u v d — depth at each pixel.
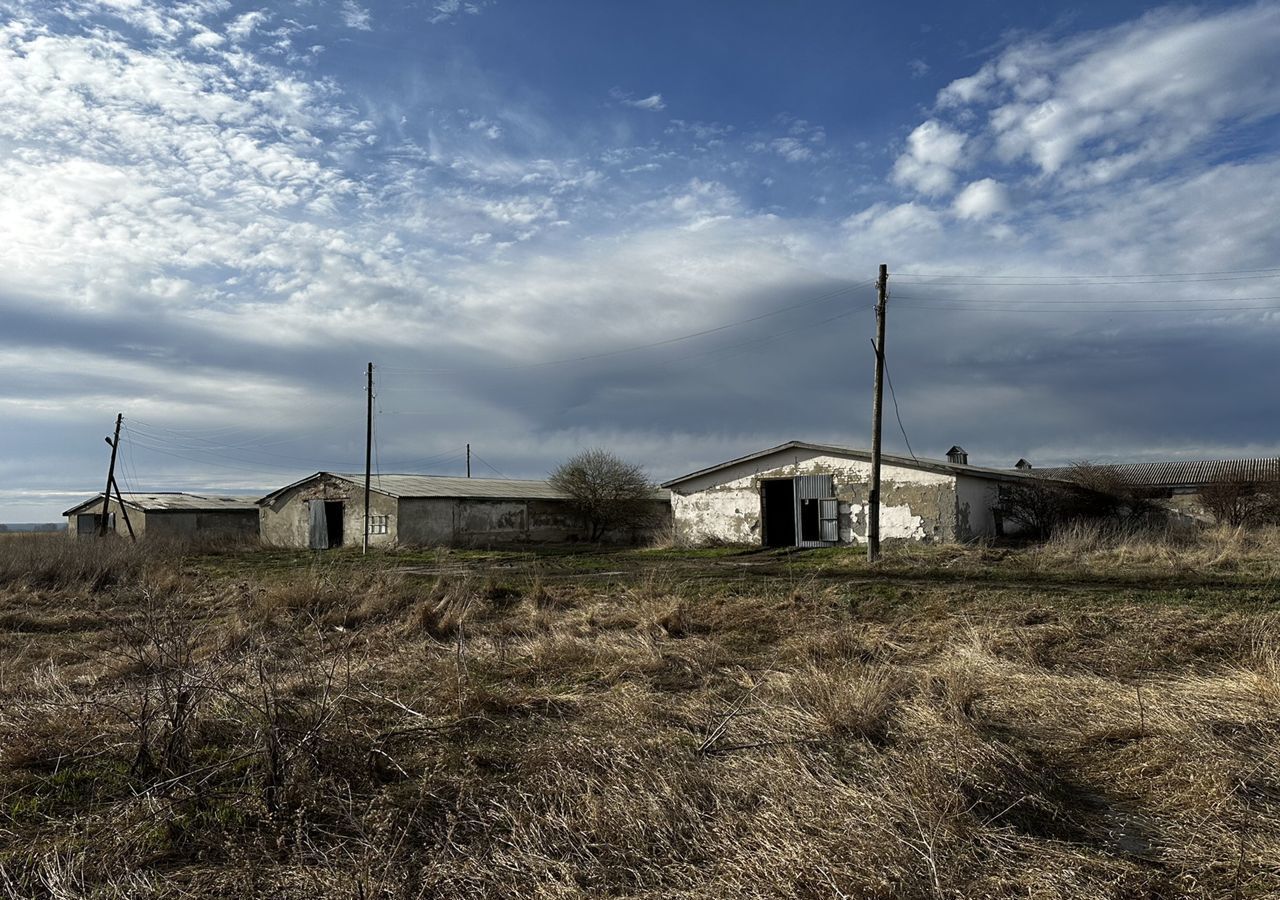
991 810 4.96
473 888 4.25
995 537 25.48
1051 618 11.55
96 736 6.50
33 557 20.66
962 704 6.98
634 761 5.76
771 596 14.43
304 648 9.81
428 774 5.73
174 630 8.45
